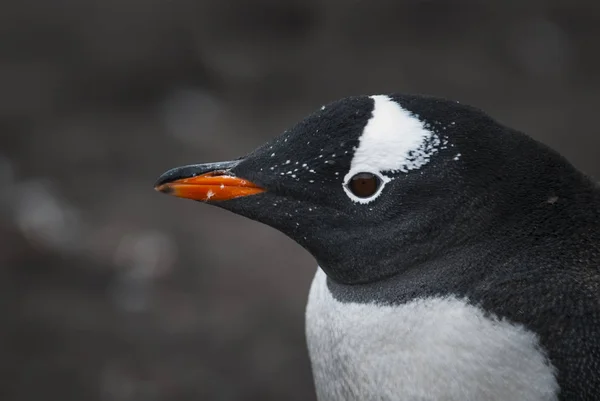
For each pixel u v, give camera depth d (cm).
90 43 1673
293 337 1088
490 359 406
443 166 425
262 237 1291
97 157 1456
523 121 1592
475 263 421
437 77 1727
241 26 1780
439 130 429
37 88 1605
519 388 405
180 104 1616
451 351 411
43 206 1318
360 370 437
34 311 1115
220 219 1334
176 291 1172
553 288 411
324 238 445
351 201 438
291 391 1003
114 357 1046
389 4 1872
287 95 1667
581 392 402
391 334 425
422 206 427
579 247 425
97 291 1163
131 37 1683
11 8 1739
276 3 1795
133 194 1378
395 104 438
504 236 425
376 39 1823
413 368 420
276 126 1571
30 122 1528
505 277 416
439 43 1830
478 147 428
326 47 1788
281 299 1159
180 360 1046
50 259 1210
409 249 431
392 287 434
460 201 424
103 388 996
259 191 454
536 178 433
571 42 1836
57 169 1419
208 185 460
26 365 1025
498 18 1884
